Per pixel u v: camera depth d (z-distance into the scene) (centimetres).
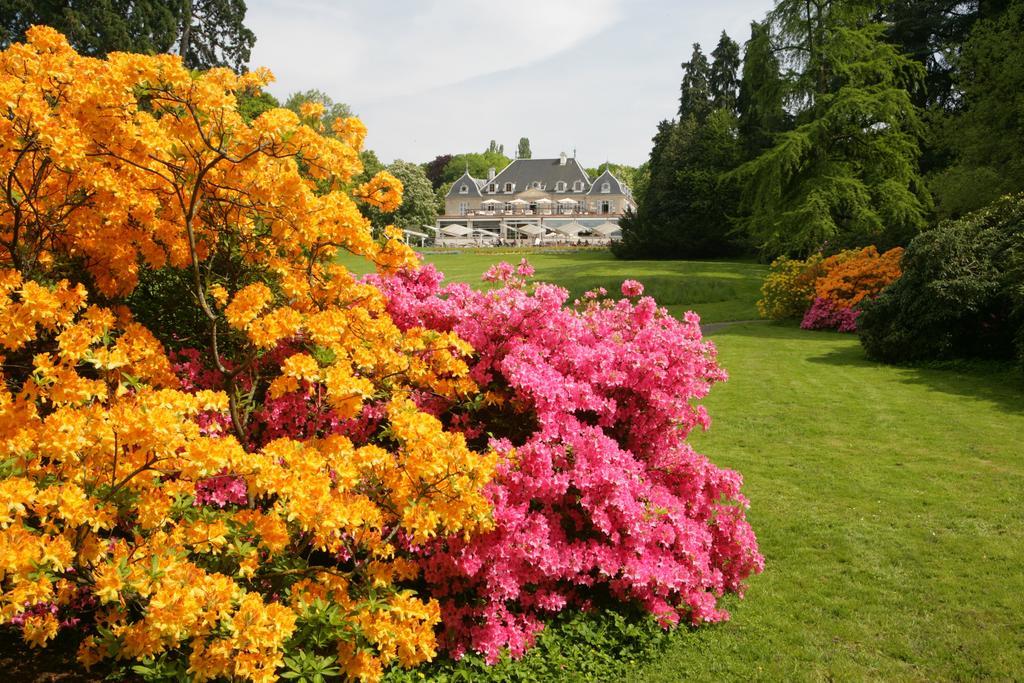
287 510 306
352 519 312
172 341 490
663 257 5122
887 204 2683
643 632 445
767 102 3111
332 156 416
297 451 324
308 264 430
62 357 320
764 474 774
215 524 298
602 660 419
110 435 295
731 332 1930
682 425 543
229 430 433
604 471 438
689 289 2747
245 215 443
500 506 415
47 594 270
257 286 367
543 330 500
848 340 1730
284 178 391
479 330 500
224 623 269
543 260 5000
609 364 509
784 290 2138
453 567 410
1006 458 800
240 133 364
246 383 456
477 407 452
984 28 2492
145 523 306
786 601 508
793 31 2967
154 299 498
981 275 1297
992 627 465
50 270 396
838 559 571
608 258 5272
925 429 930
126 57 342
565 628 438
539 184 9662
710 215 4900
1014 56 2283
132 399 346
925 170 3300
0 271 332
